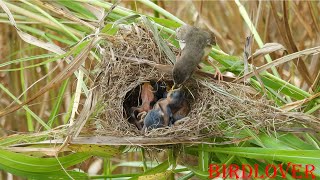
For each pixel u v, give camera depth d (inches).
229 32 284.7
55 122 253.6
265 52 195.2
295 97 192.9
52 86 172.7
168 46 199.0
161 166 176.6
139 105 196.4
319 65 229.1
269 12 244.5
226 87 184.5
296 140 177.0
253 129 174.2
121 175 180.5
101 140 167.0
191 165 183.2
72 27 218.8
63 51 193.0
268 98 189.3
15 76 253.9
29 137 175.2
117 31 191.3
